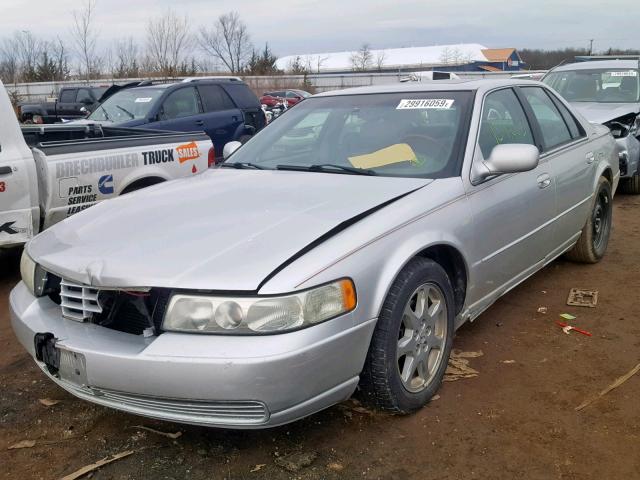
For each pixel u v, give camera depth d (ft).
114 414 10.31
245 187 11.28
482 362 11.82
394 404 9.46
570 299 14.89
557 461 8.77
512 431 9.51
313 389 8.18
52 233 10.61
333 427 9.68
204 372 7.76
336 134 12.96
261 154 13.48
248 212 9.80
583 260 17.34
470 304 11.37
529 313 14.21
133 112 32.60
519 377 11.19
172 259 8.50
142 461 9.00
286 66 252.42
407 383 9.77
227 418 8.03
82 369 8.50
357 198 10.08
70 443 9.53
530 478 8.44
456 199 10.71
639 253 18.75
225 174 12.58
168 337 8.05
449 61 261.65
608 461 8.73
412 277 9.43
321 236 8.78
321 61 259.19
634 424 9.60
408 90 13.46
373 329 8.87
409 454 9.00
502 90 13.52
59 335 8.91
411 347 9.76
